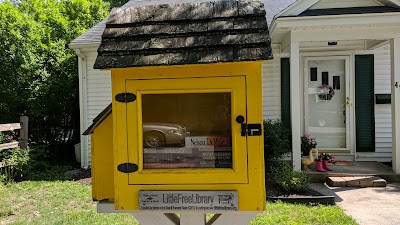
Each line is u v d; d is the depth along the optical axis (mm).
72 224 4254
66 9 13352
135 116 2090
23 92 9109
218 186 2059
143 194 2084
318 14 5707
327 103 7793
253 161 2041
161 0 9312
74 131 10242
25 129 7832
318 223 4102
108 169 2367
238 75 2033
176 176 2078
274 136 6148
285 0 9180
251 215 2402
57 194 5789
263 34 2012
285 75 7727
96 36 8227
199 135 2137
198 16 2174
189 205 2068
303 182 5449
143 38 2104
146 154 2145
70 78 9711
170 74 2062
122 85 2090
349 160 7656
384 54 7617
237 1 2299
